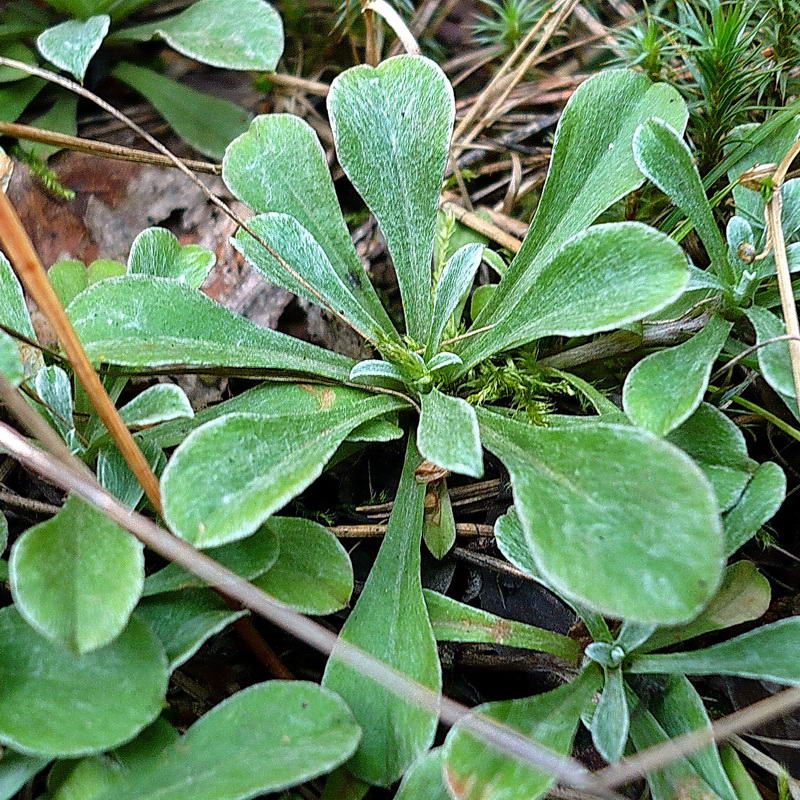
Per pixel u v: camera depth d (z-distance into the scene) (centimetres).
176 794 7
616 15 14
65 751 7
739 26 10
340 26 14
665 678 8
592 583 7
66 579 7
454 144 13
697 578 7
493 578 10
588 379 11
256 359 9
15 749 7
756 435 10
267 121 10
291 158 10
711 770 8
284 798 8
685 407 8
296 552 8
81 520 8
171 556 8
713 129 11
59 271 10
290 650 9
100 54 13
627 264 8
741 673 8
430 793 8
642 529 7
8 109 12
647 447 8
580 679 8
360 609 9
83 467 8
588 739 9
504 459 8
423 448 8
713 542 7
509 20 14
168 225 12
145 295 9
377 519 10
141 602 8
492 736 7
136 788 7
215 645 9
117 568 7
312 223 10
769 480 8
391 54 14
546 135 13
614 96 10
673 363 8
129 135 13
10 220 7
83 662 7
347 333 11
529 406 10
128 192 12
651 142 9
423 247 10
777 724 9
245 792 7
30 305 11
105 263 11
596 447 8
